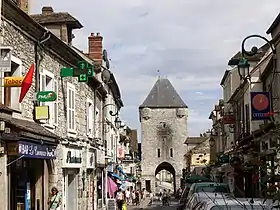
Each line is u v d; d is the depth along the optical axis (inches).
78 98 896.9
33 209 669.3
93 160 1032.8
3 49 482.3
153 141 3253.0
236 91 1227.2
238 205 304.3
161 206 1942.7
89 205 989.8
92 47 1296.8
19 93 577.3
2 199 499.2
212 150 2057.1
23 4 687.7
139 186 3080.7
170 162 3225.9
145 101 3307.1
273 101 851.4
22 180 620.1
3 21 534.9
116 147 1642.5
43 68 677.9
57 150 738.2
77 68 763.4
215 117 1973.4
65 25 880.9
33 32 626.8
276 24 808.3
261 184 306.3
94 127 1047.6
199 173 2632.9
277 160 295.9
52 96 629.3
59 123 757.3
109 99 1438.2
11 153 504.7
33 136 550.6
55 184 718.5
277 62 818.2
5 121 476.7
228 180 1408.7
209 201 332.5
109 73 1277.1
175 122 3260.3
